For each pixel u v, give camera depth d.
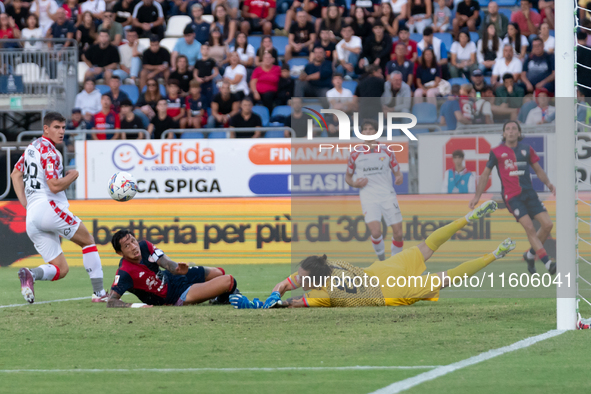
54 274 17.95
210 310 15.09
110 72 39.22
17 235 28.72
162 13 41.69
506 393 7.80
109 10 41.72
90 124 36.06
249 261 28.73
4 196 29.27
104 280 23.88
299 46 40.34
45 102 37.12
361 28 39.06
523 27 39.53
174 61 38.75
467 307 15.15
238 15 41.88
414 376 8.66
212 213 28.88
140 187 29.03
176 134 35.62
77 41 40.00
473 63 38.97
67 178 17.55
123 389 8.27
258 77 37.69
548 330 12.00
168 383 8.52
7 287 21.69
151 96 36.38
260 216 28.86
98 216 28.83
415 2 41.66
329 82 37.41
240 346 10.91
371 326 12.64
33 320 13.98
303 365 9.44
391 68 37.53
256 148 28.92
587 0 35.38
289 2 43.34
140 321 13.60
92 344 11.29
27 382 8.69
